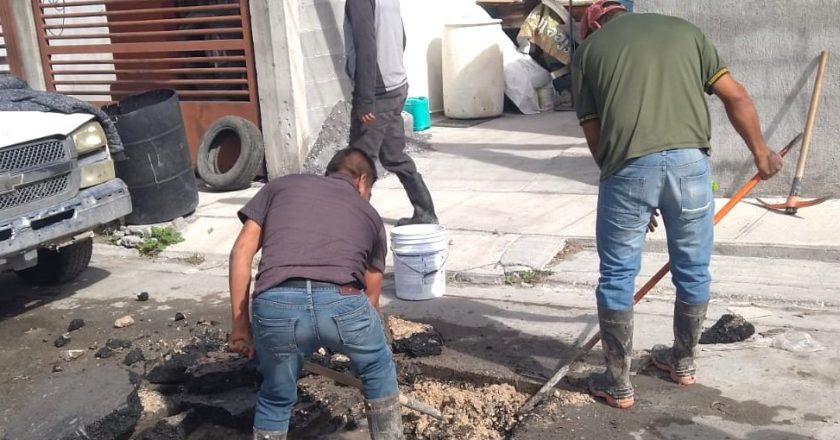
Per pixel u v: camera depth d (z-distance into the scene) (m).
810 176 6.64
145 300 6.21
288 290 3.32
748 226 6.30
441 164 9.16
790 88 6.55
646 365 4.56
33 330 5.79
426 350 4.86
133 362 5.10
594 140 4.09
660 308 5.29
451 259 6.34
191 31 9.05
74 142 6.02
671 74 3.85
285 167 8.98
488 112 11.63
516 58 11.98
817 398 4.11
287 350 3.37
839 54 6.32
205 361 4.85
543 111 11.93
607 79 3.91
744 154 6.81
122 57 10.09
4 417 4.47
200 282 6.54
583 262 6.06
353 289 3.42
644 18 4.00
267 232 3.51
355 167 3.79
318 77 9.06
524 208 7.28
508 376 4.55
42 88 10.27
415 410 4.06
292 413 4.39
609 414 4.12
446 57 11.64
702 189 3.93
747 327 4.79
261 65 8.78
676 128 3.85
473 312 5.49
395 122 6.73
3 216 5.60
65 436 4.11
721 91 3.90
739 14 6.59
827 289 5.31
